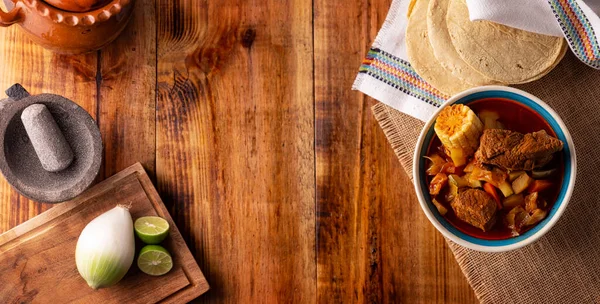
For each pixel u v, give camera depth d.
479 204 1.15
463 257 1.27
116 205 1.29
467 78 1.19
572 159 1.15
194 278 1.29
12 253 1.29
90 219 1.30
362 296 1.30
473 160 1.17
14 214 1.31
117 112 1.32
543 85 1.26
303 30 1.32
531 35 1.18
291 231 1.31
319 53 1.32
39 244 1.29
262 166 1.31
